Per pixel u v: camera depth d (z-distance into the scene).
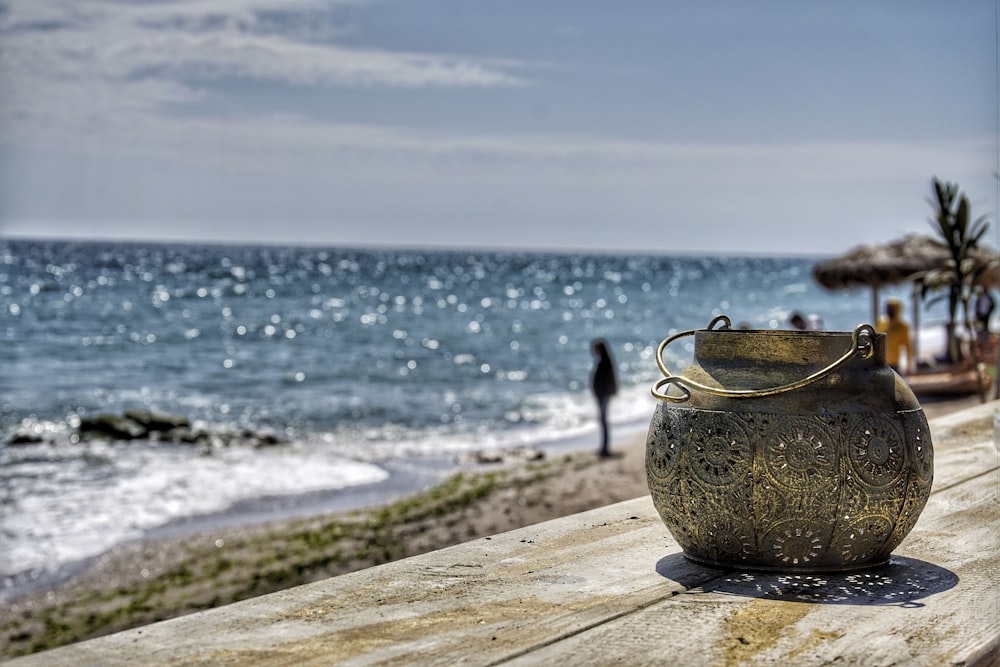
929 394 16.78
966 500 3.25
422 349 43.53
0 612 10.34
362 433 22.69
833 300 90.56
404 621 2.07
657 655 1.90
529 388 31.20
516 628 2.03
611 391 18.70
